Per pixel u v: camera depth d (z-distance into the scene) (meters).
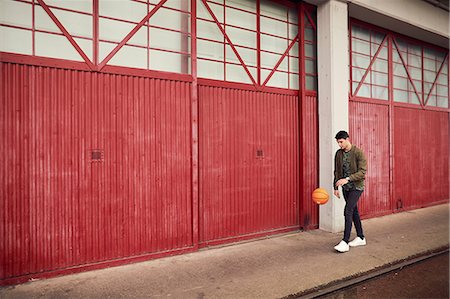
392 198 7.52
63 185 3.79
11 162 3.51
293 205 5.93
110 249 4.08
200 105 4.91
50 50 3.83
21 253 3.56
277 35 5.93
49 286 3.49
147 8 4.49
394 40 7.94
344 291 3.57
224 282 3.63
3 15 3.60
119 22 4.29
